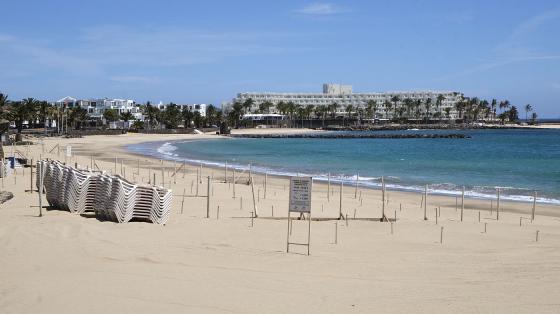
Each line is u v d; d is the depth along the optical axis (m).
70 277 10.95
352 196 31.78
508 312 9.66
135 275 11.29
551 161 66.94
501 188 37.84
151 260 12.79
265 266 12.80
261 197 28.91
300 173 49.03
